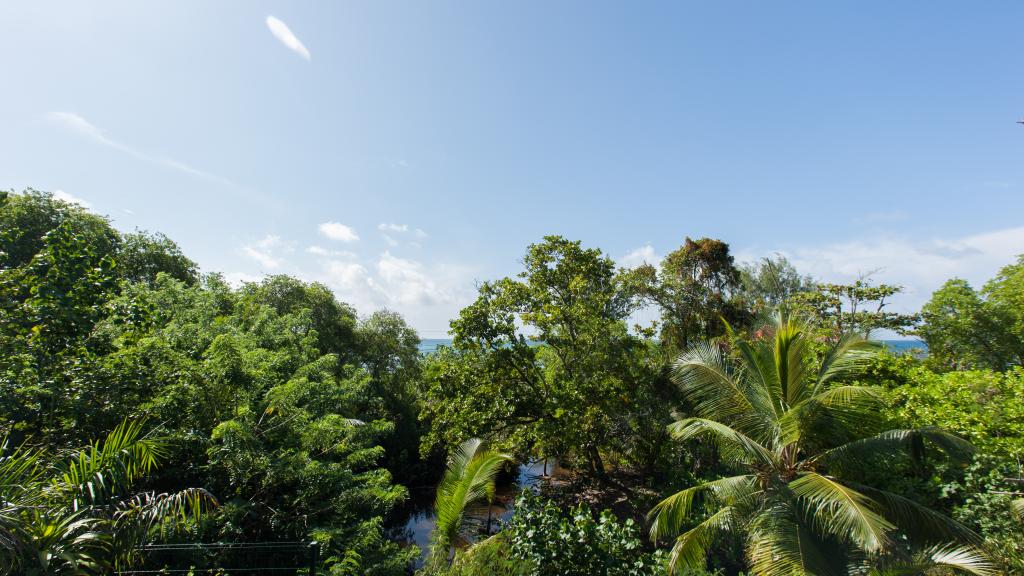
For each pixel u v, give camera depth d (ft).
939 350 44.19
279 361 38.06
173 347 33.88
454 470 33.06
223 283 69.92
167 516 17.93
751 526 25.70
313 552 19.84
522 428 50.85
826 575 21.25
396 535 53.16
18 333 23.09
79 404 23.98
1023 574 19.02
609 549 21.71
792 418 26.48
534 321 51.13
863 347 28.07
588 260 54.03
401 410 79.77
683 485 41.70
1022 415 24.75
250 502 28.60
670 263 62.95
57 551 13.15
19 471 14.57
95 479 16.38
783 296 91.04
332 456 36.91
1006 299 39.99
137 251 74.49
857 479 27.48
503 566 22.12
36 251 52.60
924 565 19.93
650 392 49.96
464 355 53.01
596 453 52.80
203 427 29.68
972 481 23.70
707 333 59.31
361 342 88.07
